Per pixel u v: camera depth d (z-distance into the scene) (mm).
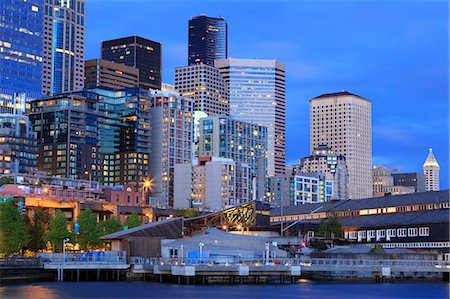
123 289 153500
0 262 170125
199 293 146000
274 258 180375
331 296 144500
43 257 182250
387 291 156750
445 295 149125
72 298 135875
